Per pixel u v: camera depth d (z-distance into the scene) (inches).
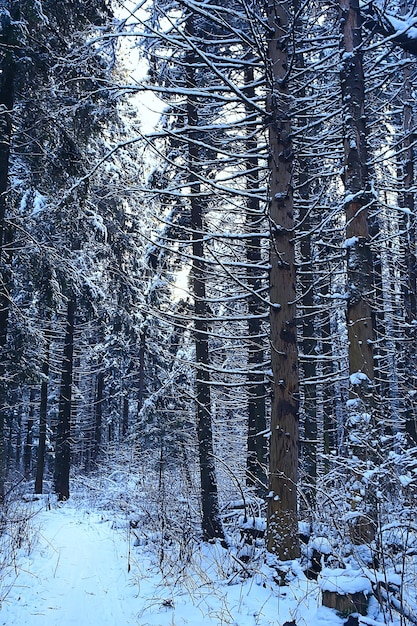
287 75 268.4
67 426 832.9
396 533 209.0
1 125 384.2
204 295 382.6
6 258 459.5
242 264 271.9
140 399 855.1
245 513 303.9
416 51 259.3
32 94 399.5
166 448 597.0
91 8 401.7
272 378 263.9
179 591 252.7
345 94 247.0
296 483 251.4
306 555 246.1
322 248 394.3
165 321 287.0
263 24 264.5
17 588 261.6
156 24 287.4
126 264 581.6
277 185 275.4
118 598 250.5
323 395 455.2
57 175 433.7
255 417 412.2
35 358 532.1
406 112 430.9
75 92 399.2
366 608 169.9
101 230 532.4
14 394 716.7
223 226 375.9
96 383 1562.5
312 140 300.2
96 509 645.9
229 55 362.6
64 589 266.4
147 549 363.9
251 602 216.8
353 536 203.2
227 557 297.4
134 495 502.6
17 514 452.8
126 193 364.8
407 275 450.6
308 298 411.2
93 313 652.7
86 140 438.6
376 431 213.3
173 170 367.6
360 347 227.5
